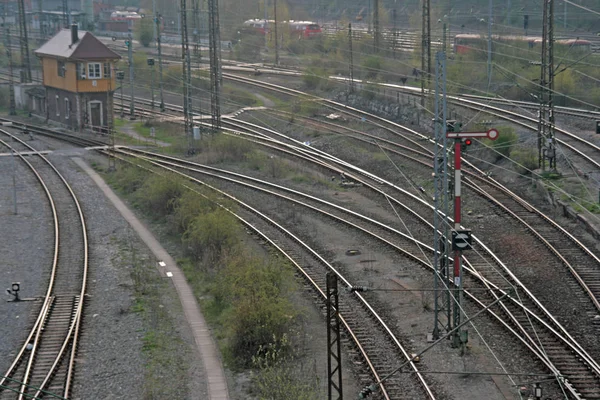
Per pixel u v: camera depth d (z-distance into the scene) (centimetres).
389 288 4469
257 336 3716
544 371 3394
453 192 3994
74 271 4959
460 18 16275
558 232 5238
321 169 7556
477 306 4128
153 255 5322
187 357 3712
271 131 9350
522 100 9119
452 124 3706
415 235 5412
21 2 12550
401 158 7431
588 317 3962
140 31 16862
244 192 6831
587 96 8806
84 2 19562
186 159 8256
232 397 3294
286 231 5600
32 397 3169
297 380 3362
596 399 3130
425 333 3844
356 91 10369
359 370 3478
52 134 9769
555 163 6369
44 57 10512
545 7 6303
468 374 3384
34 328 4012
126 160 7906
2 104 12106
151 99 11656
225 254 4872
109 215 6316
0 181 7481
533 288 4350
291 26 15300
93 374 3525
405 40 14312
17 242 5628
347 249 5216
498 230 5394
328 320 2833
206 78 12212
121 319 4156
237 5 19550
